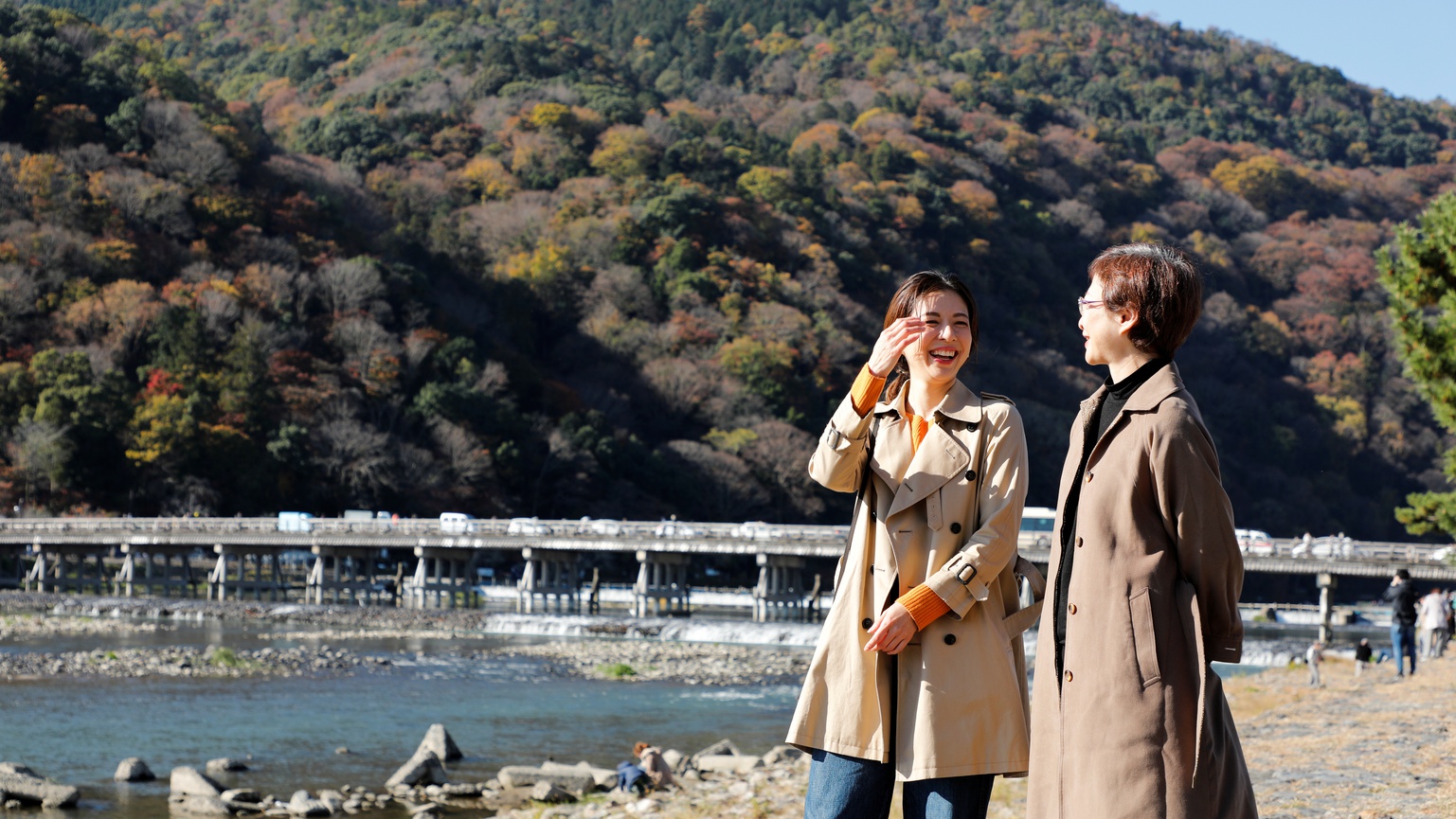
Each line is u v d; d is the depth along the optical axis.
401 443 76.31
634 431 89.88
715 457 85.31
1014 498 3.90
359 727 19.92
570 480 81.50
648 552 53.06
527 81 135.12
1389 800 7.96
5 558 64.38
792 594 53.88
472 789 13.75
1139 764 3.25
